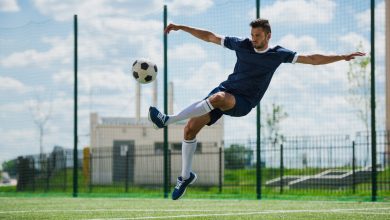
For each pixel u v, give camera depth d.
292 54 6.52
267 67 6.57
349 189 19.14
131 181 27.42
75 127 17.06
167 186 15.77
